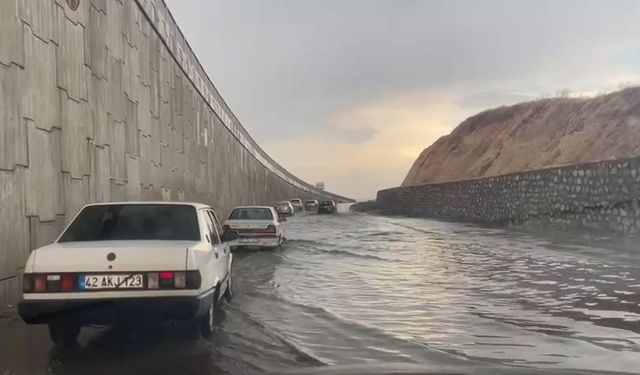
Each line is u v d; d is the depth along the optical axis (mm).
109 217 7012
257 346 6691
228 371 5691
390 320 8148
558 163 43500
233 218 19703
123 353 6309
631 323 7762
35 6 9180
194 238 6852
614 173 18109
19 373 5547
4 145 7957
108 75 13102
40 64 9312
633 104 41188
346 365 5910
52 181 9672
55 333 6438
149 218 7031
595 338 6965
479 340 6945
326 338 7109
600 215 18969
